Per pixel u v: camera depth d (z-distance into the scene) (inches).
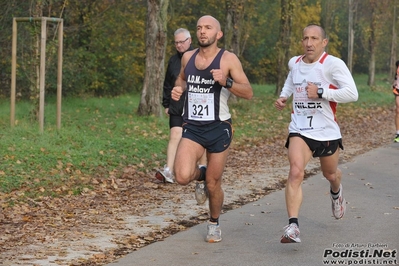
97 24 2021.4
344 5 4148.6
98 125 1210.0
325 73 502.6
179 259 472.4
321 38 503.2
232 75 491.2
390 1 3284.9
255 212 632.4
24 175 754.2
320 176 835.4
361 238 526.3
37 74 1113.4
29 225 570.9
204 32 483.8
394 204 663.8
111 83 2137.1
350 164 941.8
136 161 904.3
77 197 695.1
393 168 903.7
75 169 818.2
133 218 606.2
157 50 1375.5
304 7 3041.3
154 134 1151.6
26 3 1569.9
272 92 2466.8
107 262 467.5
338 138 511.5
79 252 489.7
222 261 466.3
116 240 526.9
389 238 525.7
